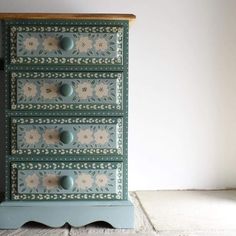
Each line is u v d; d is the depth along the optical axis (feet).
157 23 7.13
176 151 7.28
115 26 5.44
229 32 7.24
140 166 7.26
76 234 5.24
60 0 6.94
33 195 5.50
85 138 5.50
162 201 6.66
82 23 5.42
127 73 5.49
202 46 7.22
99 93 5.49
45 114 5.48
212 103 7.28
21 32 5.41
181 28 7.16
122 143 5.54
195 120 7.28
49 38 5.42
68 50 5.42
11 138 5.49
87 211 5.48
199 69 7.23
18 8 6.89
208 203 6.56
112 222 5.49
